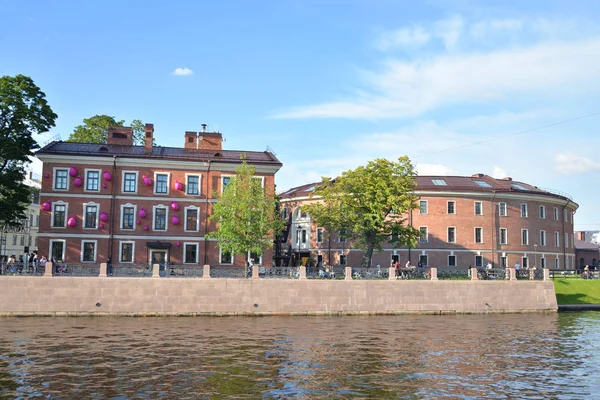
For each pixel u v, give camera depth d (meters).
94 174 48.91
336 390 18.86
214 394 18.17
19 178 46.72
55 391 18.16
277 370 21.59
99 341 27.17
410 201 46.91
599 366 23.36
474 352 26.08
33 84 46.91
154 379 19.88
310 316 39.00
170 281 37.84
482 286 43.19
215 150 54.94
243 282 38.91
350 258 64.12
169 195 49.69
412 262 62.81
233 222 44.22
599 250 86.19
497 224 65.19
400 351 25.94
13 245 80.44
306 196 67.44
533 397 18.59
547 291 44.97
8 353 23.91
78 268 38.53
